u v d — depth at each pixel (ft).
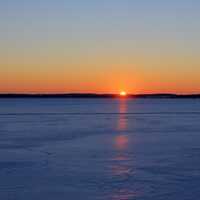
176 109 315.17
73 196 47.11
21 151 79.56
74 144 90.99
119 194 48.11
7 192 48.52
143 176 57.00
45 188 50.44
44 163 66.33
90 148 84.28
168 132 119.96
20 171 59.98
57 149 82.69
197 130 126.31
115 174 58.29
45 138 103.09
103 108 345.10
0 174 57.98
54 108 339.77
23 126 140.46
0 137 104.94
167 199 46.32
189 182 53.72
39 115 214.48
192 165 65.05
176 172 59.77
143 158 71.51
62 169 61.57
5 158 71.00
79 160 69.31
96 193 48.37
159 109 315.78
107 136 108.68
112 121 169.17
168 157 72.74
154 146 87.66
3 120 172.14
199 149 82.79
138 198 46.57
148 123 157.48
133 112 256.93
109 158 71.51
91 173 58.80
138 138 103.81
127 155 75.05
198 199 46.32
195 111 271.69
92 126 142.20
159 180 54.80
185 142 94.99
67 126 141.69
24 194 47.70
